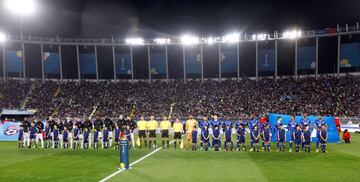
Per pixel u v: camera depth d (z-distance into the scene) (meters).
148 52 74.75
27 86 68.75
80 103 65.31
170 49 75.44
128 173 16.27
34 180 14.86
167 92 68.50
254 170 16.95
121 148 17.62
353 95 57.94
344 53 66.12
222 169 17.25
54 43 72.69
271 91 64.44
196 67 74.88
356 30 64.81
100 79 76.00
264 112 57.44
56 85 70.50
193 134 25.56
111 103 65.19
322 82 63.88
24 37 72.31
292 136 24.53
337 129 32.62
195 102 63.94
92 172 16.55
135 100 66.19
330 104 56.88
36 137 27.72
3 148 27.23
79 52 75.31
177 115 59.38
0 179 15.12
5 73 71.62
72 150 25.72
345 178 14.97
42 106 63.72
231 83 69.44
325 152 23.77
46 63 73.69
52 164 19.08
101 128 27.88
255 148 25.28
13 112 60.53
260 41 71.75
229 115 57.47
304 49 68.94
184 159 20.77
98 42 75.12
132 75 75.81
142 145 28.72
